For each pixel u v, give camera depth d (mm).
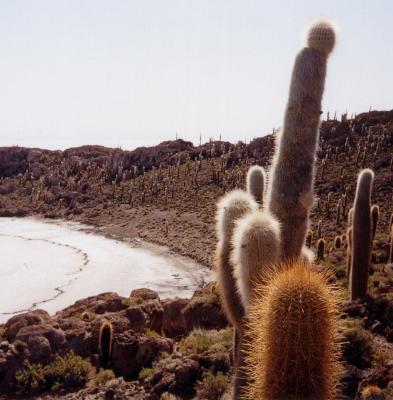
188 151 114875
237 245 4922
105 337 14719
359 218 14539
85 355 15117
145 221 80938
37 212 100188
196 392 10781
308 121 5629
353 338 10422
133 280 45375
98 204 97938
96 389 12680
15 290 41156
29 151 128750
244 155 101375
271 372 3484
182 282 44406
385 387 8625
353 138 86062
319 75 5609
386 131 82188
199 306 17203
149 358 14266
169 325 18219
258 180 7219
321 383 3445
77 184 109062
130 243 67625
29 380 13609
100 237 73812
